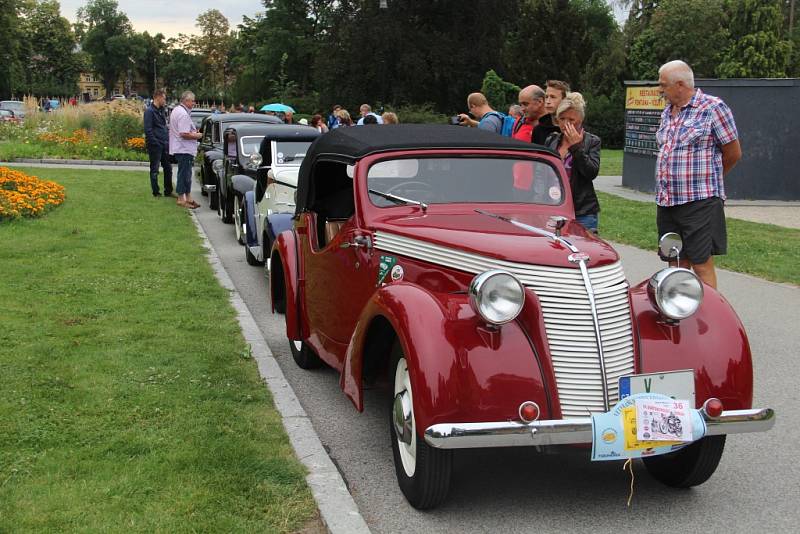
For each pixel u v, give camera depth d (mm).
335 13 57750
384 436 5320
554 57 58594
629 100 22516
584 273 4137
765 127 19203
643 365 4105
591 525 4125
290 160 11336
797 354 7215
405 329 4047
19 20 92562
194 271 9875
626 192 21531
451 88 55375
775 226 14953
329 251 5656
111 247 11203
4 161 24500
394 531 4027
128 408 5297
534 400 3889
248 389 5805
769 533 4066
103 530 3705
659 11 59406
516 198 5395
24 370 5938
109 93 169375
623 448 3879
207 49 131500
